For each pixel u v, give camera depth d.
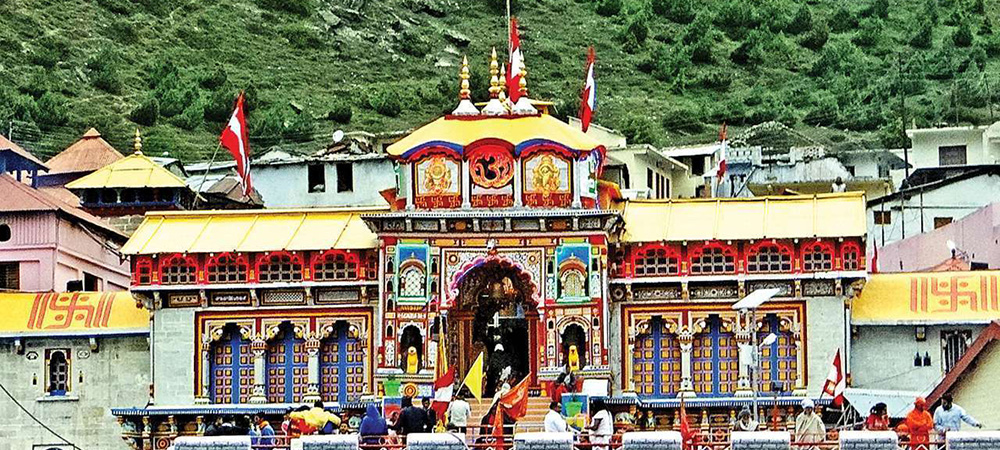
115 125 172.75
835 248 76.88
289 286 78.75
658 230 78.50
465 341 78.44
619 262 78.38
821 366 76.75
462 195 77.00
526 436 54.91
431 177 77.25
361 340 78.69
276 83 196.38
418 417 62.25
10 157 100.25
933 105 190.88
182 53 199.62
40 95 177.62
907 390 77.06
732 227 78.06
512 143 76.62
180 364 79.25
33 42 189.50
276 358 79.44
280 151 140.62
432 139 77.06
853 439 53.62
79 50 191.88
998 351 65.50
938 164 140.38
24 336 80.94
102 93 182.88
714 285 77.94
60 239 91.19
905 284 79.00
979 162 140.00
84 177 107.31
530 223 76.75
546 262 76.88
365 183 116.62
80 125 169.25
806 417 64.81
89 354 81.12
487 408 76.12
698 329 77.94
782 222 77.94
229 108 180.75
